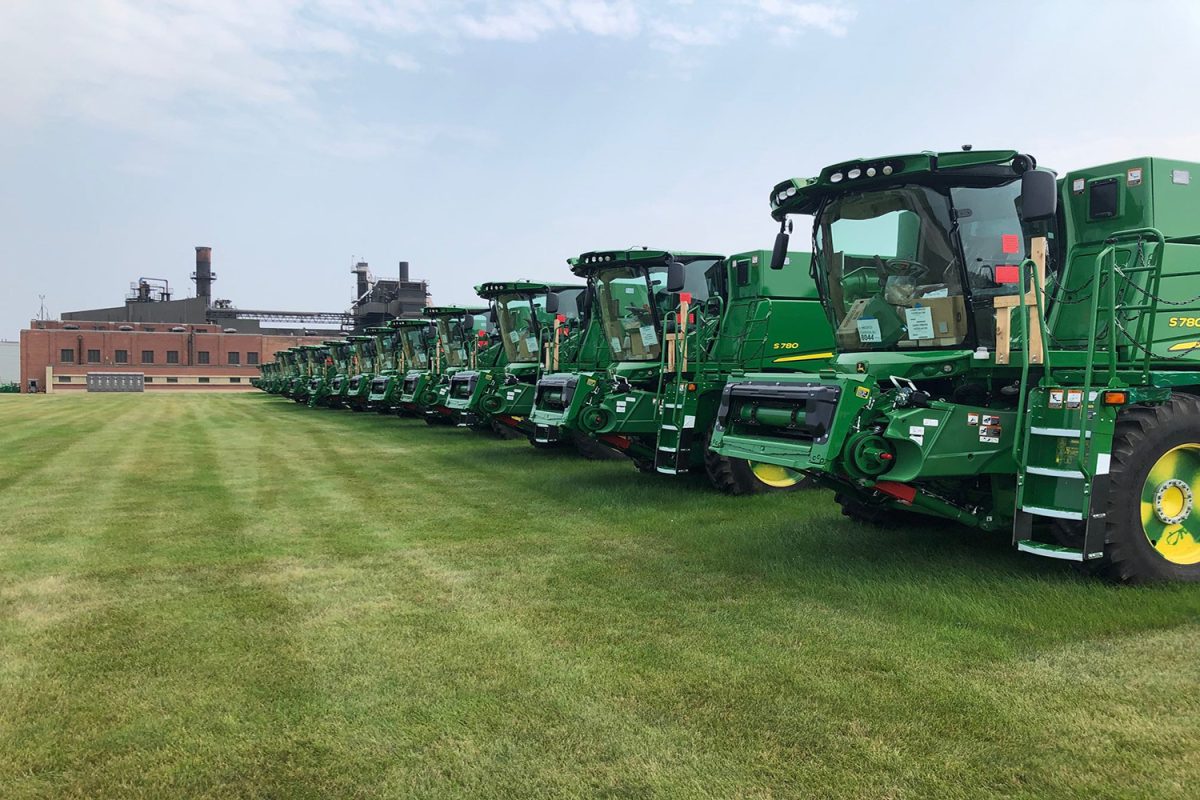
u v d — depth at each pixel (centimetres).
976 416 565
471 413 1683
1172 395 548
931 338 621
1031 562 598
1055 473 516
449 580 594
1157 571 527
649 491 964
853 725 349
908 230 623
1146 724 343
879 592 535
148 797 305
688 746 335
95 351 6862
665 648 447
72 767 326
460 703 380
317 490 1027
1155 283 541
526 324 1592
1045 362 536
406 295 5700
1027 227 614
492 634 475
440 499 947
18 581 599
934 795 294
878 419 572
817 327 1038
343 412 2909
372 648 454
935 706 365
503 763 325
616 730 350
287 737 350
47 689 402
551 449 1448
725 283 1073
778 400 632
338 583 589
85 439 1778
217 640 470
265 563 650
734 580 581
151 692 397
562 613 513
